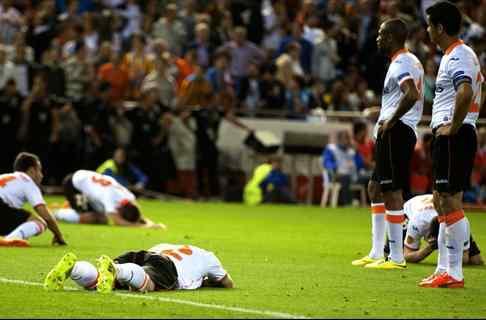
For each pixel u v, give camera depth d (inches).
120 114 3543.3
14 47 3811.5
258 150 3686.0
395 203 1646.2
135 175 3494.1
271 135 3715.6
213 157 3676.2
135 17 4079.7
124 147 3533.5
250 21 4158.5
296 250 1973.4
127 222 2433.6
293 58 3939.5
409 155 1631.4
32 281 1380.4
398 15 3868.1
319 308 1184.8
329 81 4035.4
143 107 3567.9
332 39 4065.0
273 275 1529.3
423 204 1733.5
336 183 3602.4
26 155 1913.1
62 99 3499.0
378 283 1446.9
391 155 1622.8
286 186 3688.5
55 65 3587.6
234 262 1716.3
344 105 3897.6
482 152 3686.0
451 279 1395.2
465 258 1715.1
